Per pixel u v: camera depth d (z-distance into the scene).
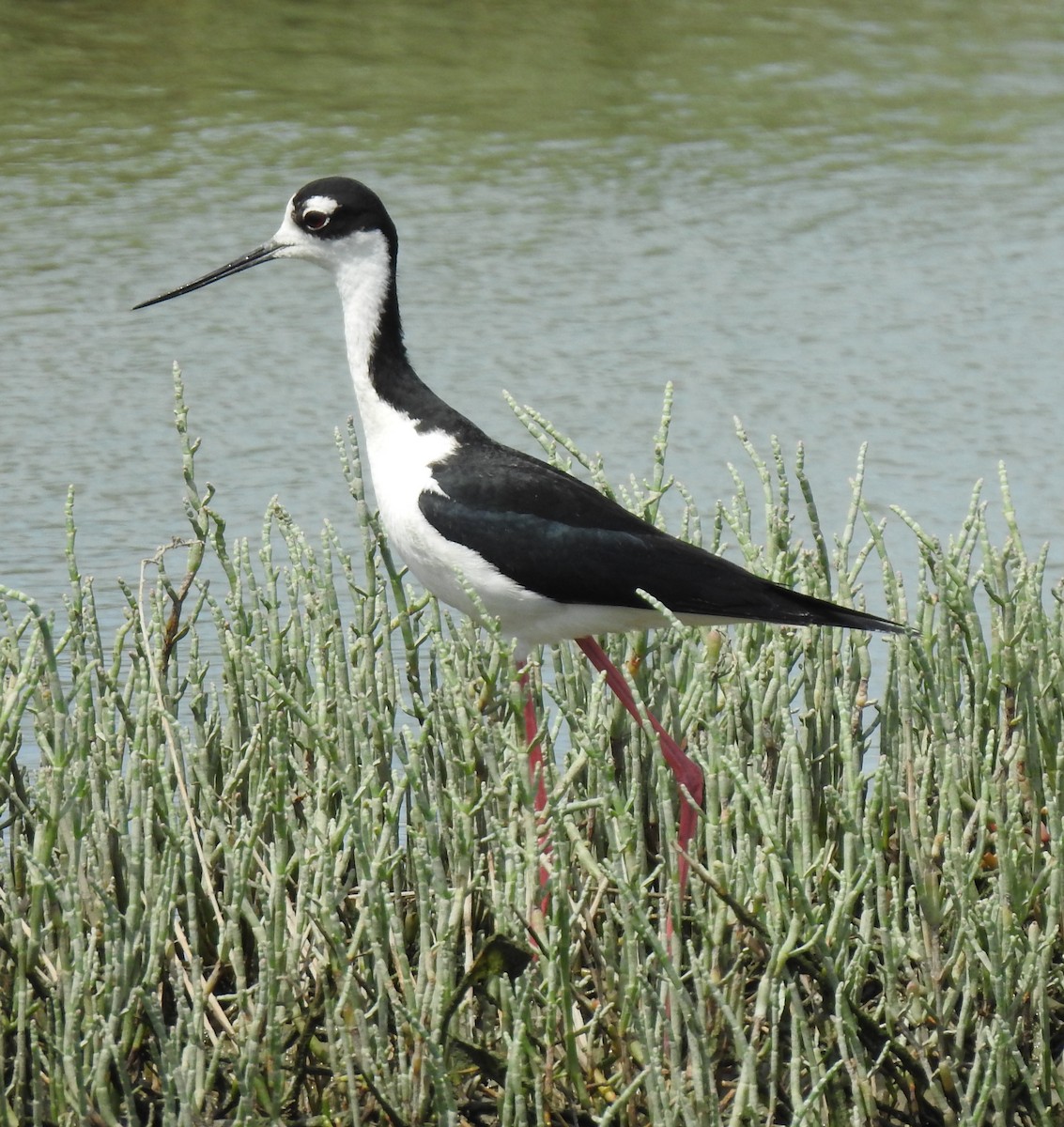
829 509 16.92
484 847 9.88
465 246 23.89
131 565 15.48
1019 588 10.23
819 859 9.47
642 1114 8.91
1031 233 25.03
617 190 26.11
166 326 21.17
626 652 11.27
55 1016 8.75
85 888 9.21
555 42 33.16
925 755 10.09
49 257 22.75
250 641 10.70
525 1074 8.71
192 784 10.16
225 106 28.47
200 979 8.72
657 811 10.32
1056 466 17.86
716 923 8.84
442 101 29.31
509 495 10.21
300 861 9.00
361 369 10.74
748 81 31.45
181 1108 8.37
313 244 10.90
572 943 9.34
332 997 9.02
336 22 33.38
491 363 20.28
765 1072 9.08
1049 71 32.47
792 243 24.45
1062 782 9.61
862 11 36.44
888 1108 9.27
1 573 15.27
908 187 26.73
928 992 9.27
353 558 15.60
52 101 28.44
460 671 10.20
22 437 18.20
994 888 9.96
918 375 20.23
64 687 12.81
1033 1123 9.12
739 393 19.67
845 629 11.23
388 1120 8.84
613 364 20.38
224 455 17.91
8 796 9.27
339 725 9.70
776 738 10.41
